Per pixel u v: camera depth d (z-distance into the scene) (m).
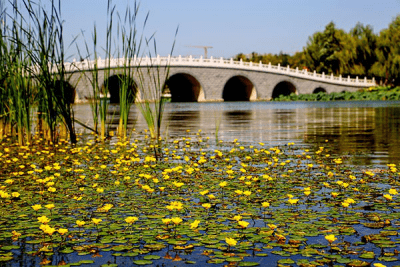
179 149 7.08
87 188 4.08
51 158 6.00
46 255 2.31
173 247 2.43
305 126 11.49
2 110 7.64
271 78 48.78
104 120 8.30
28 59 7.08
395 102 32.94
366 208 3.24
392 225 2.81
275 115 17.31
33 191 3.97
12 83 6.92
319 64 59.75
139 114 19.38
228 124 12.68
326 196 3.66
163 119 15.50
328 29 59.41
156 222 2.90
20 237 2.61
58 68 6.99
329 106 26.47
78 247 2.43
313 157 5.95
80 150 6.73
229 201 3.53
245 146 7.36
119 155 6.40
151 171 5.02
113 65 34.09
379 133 9.18
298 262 2.18
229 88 53.47
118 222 2.92
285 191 3.88
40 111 7.84
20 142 7.18
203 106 30.23
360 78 56.19
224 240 2.54
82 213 3.19
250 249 2.39
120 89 7.96
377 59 49.78
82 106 29.88
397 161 5.45
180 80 47.50
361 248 2.39
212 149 7.02
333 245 2.44
